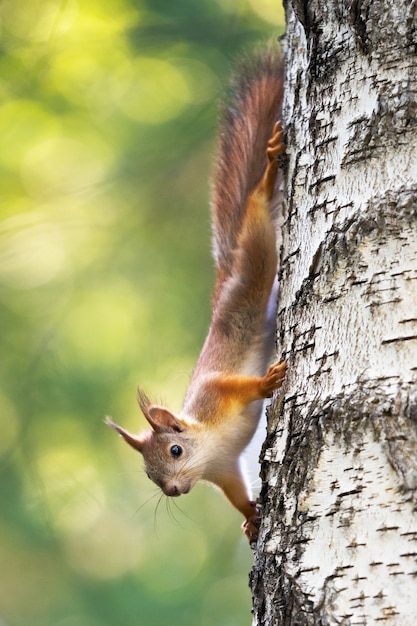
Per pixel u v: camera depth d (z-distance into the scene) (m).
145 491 12.09
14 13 12.12
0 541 12.15
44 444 12.11
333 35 5.96
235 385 8.38
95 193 12.91
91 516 12.77
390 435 4.92
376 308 5.23
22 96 12.19
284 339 5.96
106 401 12.17
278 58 8.62
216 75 12.27
